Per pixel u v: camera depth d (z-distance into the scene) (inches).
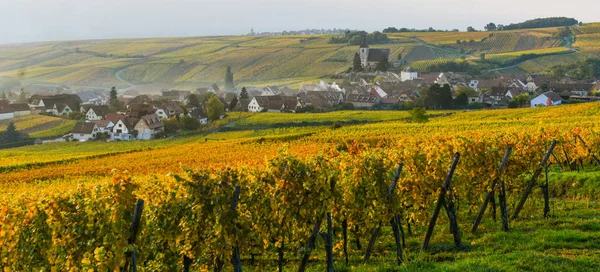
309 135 2896.2
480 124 2687.0
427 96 5703.7
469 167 703.7
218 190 493.7
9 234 516.7
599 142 1080.8
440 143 756.0
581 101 5551.2
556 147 1104.8
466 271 514.6
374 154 642.8
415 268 549.0
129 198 473.1
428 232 637.3
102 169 2126.0
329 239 554.9
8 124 5753.0
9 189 1657.2
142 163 2213.3
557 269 505.7
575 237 618.5
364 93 7027.6
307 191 538.0
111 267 450.6
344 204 605.3
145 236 482.3
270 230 550.3
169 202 501.4
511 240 631.8
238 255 510.0
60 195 506.0
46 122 5880.9
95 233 466.6
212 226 497.7
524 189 800.9
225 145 2760.8
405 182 651.5
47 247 507.5
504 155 709.9
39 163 2482.8
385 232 759.7
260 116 5128.0
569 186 987.3
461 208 885.8
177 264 524.4
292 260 644.7
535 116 3186.5
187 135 4731.8
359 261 626.5
